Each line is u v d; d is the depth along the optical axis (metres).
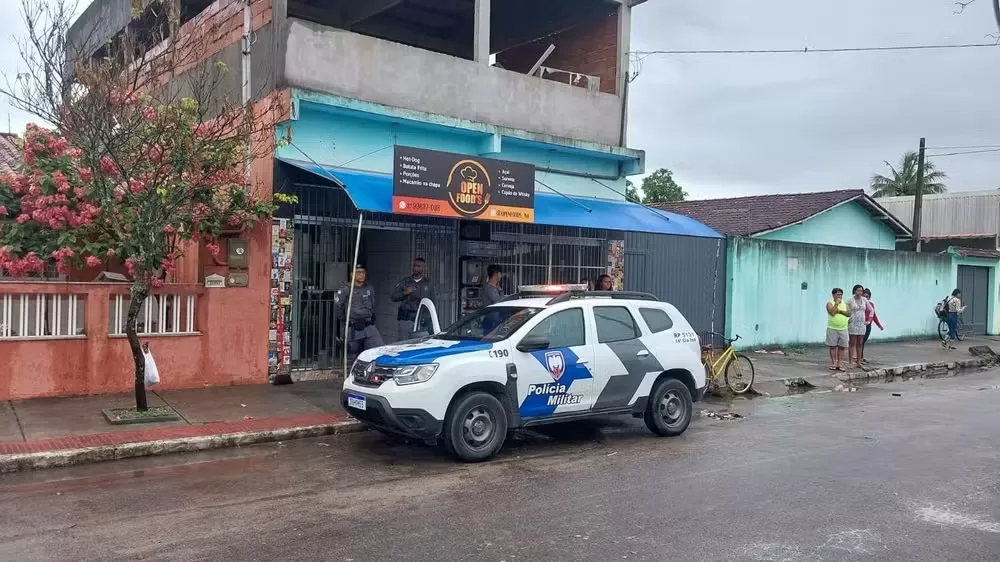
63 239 9.48
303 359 11.43
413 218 12.62
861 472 7.15
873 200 23.30
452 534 5.30
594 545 5.10
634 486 6.62
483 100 12.96
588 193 14.77
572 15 15.60
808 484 6.70
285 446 8.12
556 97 13.96
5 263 9.56
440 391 7.25
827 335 15.54
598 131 14.62
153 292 10.07
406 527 5.45
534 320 8.08
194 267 11.79
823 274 20.08
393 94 11.90
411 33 16.77
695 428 9.52
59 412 8.60
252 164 11.32
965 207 30.98
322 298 11.61
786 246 19.02
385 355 7.74
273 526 5.44
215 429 8.23
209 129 9.16
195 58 10.83
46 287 9.26
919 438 8.84
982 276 25.56
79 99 8.27
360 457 7.67
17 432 7.70
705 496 6.30
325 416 9.08
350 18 15.59
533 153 13.91
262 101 11.20
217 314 10.52
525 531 5.38
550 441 8.60
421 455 7.77
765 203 24.23
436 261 12.95
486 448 7.53
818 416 10.47
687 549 5.04
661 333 9.00
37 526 5.38
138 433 7.89
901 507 6.03
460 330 8.62
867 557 4.93
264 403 9.63
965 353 19.52
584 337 8.35
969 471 7.21
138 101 8.73
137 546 4.99
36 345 9.20
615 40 15.17
